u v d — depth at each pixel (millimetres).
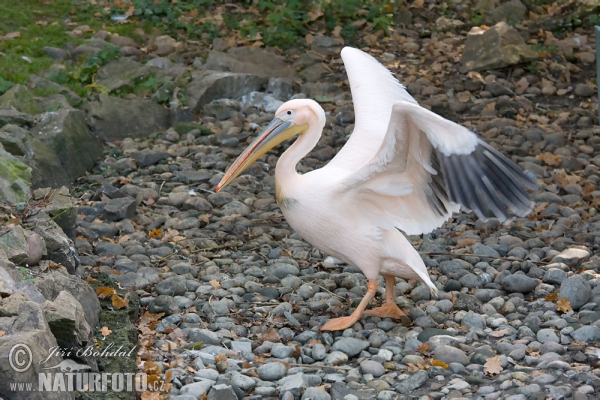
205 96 11578
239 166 6539
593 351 5918
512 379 5539
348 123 11211
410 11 15016
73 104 10781
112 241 7949
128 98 11320
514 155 10195
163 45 12773
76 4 13602
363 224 6270
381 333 6262
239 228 8398
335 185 6203
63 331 5129
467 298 6875
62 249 6258
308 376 5543
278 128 6438
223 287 7082
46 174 8812
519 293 7035
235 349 5969
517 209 5719
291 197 6340
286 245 8086
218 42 13031
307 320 6598
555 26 14414
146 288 7008
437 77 12742
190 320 6434
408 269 6367
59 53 11906
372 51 13633
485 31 12977
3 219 6379
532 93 12219
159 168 9836
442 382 5574
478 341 6211
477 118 11391
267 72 12484
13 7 13039
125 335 5785
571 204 9031
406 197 6219
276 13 13969
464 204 5688
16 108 10016
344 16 14438
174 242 8023
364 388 5508
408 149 5820
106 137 10562
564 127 11188
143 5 13578
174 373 5512
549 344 5984
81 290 5863
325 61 13211
